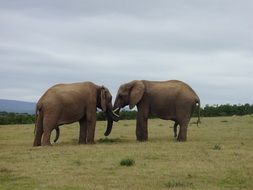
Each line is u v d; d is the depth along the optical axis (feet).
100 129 126.82
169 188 46.93
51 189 46.55
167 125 141.90
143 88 91.45
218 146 74.84
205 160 62.39
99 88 89.15
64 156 66.74
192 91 92.89
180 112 90.43
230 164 59.36
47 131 82.07
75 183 49.06
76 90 85.46
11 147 82.17
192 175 52.85
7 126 152.56
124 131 119.96
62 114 83.41
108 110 91.20
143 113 91.76
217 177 51.96
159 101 91.25
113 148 75.25
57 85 85.97
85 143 87.04
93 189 46.50
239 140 90.22
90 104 86.69
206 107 205.16
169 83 93.25
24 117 190.70
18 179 51.52
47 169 56.80
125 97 92.89
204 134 105.40
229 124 137.18
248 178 51.52
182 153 68.74
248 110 206.39
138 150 72.23
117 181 49.90
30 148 77.97
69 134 114.11
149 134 109.29
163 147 76.18
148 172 54.44
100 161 61.93
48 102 82.38
